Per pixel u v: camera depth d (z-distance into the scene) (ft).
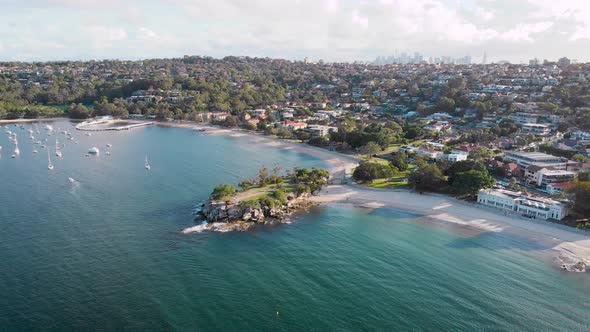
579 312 303.27
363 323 284.82
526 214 482.69
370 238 426.92
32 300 298.35
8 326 269.85
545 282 343.46
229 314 289.94
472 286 335.26
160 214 477.36
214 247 394.93
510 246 411.34
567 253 395.14
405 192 579.48
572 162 643.86
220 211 463.01
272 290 321.52
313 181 584.81
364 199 554.05
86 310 288.92
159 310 291.58
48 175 642.63
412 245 411.34
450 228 456.86
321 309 298.76
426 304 308.81
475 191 538.47
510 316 296.71
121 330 269.85
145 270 345.31
